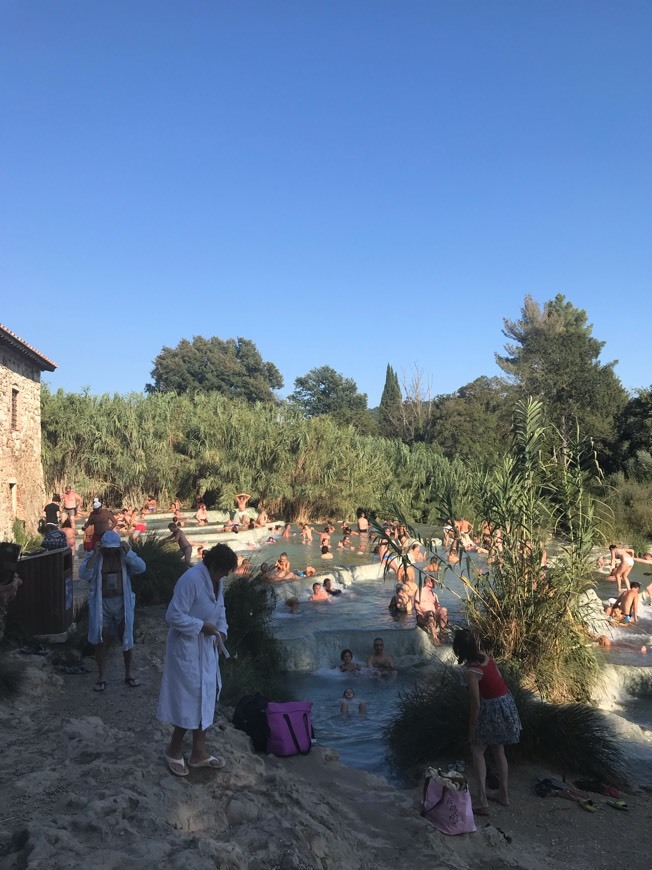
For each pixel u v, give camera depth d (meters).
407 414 61.91
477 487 12.01
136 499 29.38
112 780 4.60
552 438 13.12
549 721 7.54
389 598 16.50
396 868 4.55
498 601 10.72
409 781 7.38
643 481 29.00
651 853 5.61
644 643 12.80
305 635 12.40
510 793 6.80
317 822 4.71
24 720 6.39
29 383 21.47
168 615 4.80
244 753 5.61
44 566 9.03
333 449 31.19
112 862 3.45
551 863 5.32
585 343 54.12
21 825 3.78
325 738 8.85
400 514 12.01
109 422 28.66
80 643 8.97
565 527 11.86
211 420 30.03
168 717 4.82
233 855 3.81
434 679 9.05
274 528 27.73
